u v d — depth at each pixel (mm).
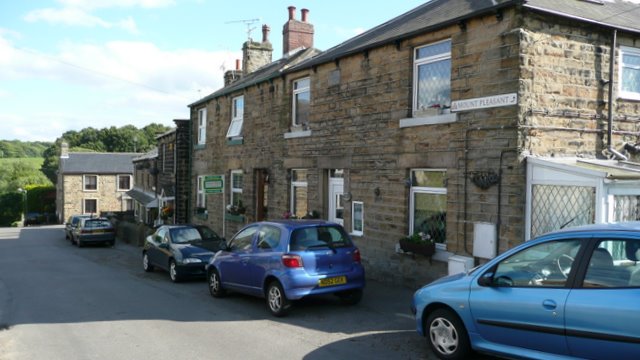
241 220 18453
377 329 7797
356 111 12469
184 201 24688
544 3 9422
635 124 10109
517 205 8695
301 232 8891
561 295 5074
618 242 4910
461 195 9672
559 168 8203
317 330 7836
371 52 11977
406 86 11016
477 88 9383
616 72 9891
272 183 16469
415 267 10789
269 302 8930
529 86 8773
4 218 59906
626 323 4570
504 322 5523
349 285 8938
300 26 19891
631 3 12422
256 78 17984
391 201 11414
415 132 10750
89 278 14586
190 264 13023
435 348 6273
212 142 21484
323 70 13680
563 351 5043
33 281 14406
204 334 7742
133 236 28656
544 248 5473
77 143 92250
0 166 76688
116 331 8070
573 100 9281
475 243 9289
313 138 14164
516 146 8680
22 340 7688
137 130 96438
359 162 12383
